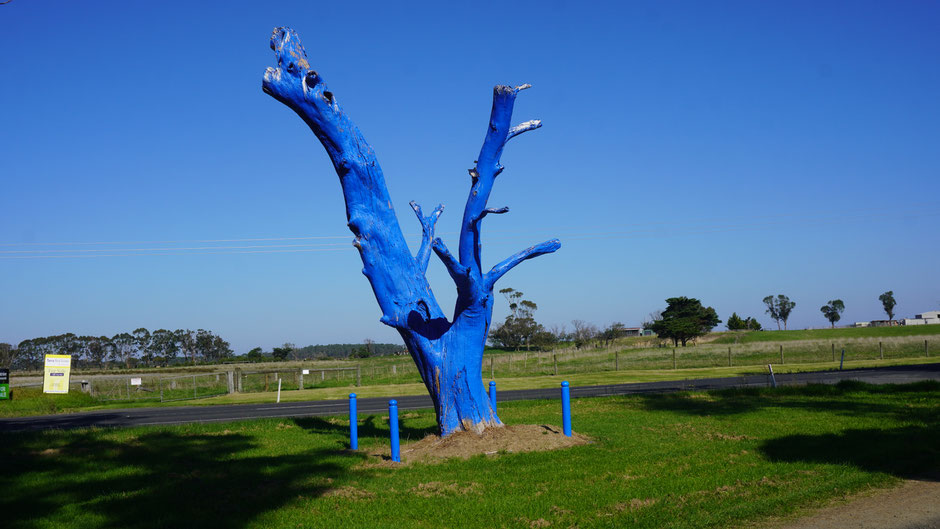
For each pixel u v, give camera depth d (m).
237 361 80.50
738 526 7.01
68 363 33.03
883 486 8.49
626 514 7.45
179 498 8.77
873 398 18.53
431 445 12.14
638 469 9.82
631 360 49.59
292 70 11.66
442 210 13.34
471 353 12.48
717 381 29.64
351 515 7.84
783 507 7.56
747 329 103.44
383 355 88.88
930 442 11.23
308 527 7.40
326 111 11.85
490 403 13.06
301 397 29.97
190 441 14.14
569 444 11.98
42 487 9.62
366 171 12.16
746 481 8.80
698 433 13.12
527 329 83.88
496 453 11.35
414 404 24.09
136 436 14.95
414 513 7.85
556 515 7.55
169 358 89.44
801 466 9.59
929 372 29.53
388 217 12.42
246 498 8.73
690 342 77.94
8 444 13.60
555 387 29.36
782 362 42.94
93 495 9.08
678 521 7.12
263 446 13.35
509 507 7.94
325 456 11.91
